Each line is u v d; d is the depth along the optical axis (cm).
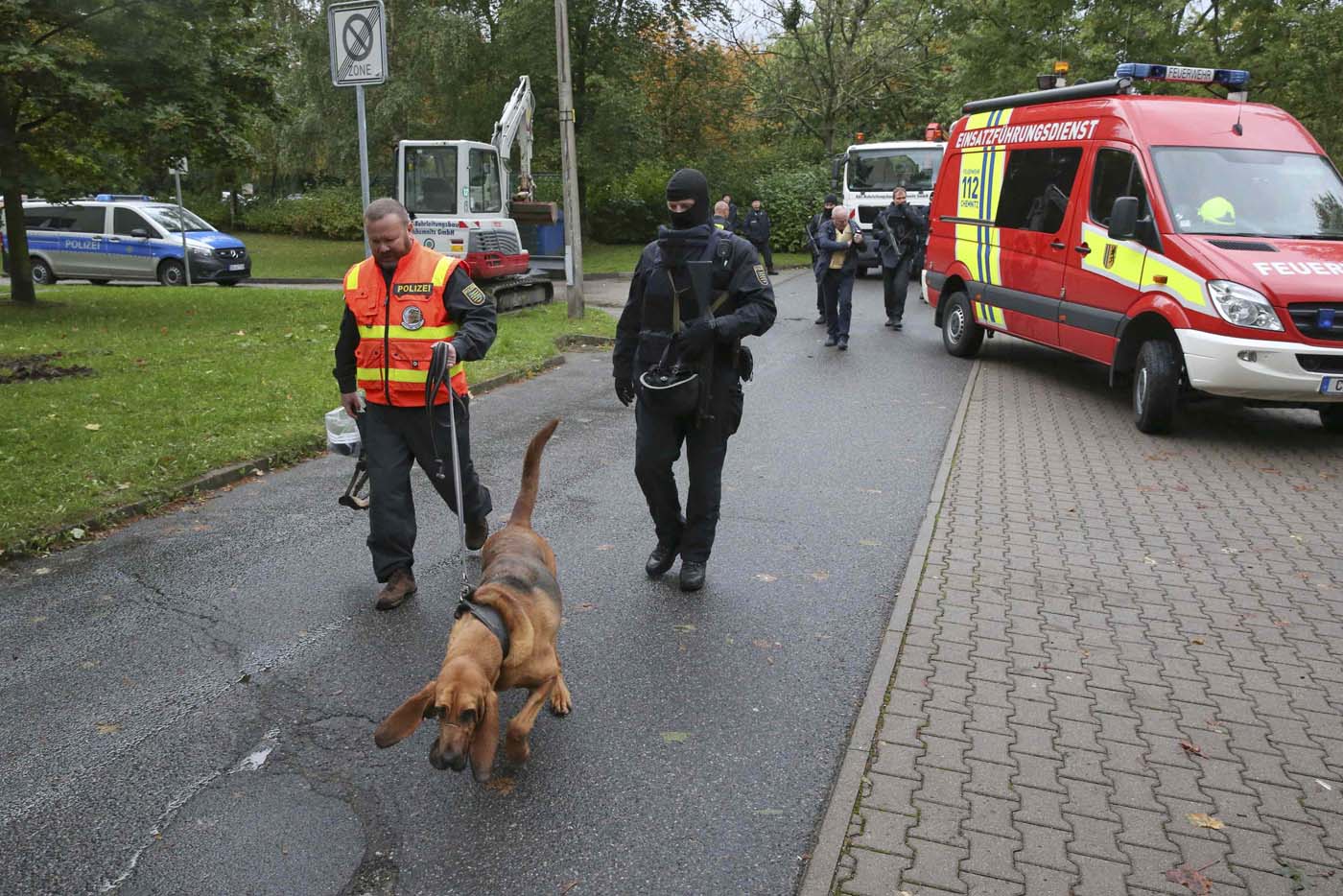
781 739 352
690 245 448
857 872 277
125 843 291
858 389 995
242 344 1129
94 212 2155
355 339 466
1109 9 2005
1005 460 734
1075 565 523
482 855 287
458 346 439
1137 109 905
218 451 676
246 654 411
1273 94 1939
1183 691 388
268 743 345
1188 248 794
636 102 2847
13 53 1138
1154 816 305
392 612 454
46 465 628
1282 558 537
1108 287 889
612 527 576
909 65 2941
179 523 572
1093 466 721
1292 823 304
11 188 1304
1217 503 636
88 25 1253
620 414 862
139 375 925
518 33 2648
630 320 478
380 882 275
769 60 3133
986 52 2238
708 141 3231
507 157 1638
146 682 387
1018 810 307
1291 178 859
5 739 346
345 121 2691
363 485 524
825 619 454
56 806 309
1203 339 763
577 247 1409
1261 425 865
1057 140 1004
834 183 2267
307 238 3753
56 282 2233
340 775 327
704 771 330
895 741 347
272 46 1497
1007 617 456
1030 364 1160
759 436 799
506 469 691
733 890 273
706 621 450
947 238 1217
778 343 1287
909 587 488
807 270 2373
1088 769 331
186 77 1339
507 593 318
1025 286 1037
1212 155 866
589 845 291
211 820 302
